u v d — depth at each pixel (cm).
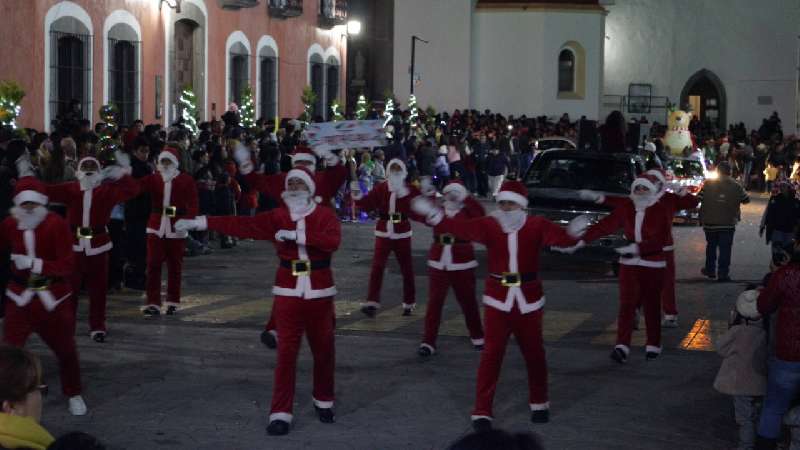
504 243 850
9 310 855
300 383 989
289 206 834
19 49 1880
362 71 4884
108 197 1095
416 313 1334
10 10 1866
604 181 1747
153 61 2369
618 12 5238
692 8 5197
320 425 865
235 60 2839
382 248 1283
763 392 779
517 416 899
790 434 825
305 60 3306
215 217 836
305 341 1145
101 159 1600
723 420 896
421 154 2947
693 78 5222
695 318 1346
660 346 1104
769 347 785
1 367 406
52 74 1958
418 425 868
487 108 4759
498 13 4744
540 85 4722
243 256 1831
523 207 852
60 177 1309
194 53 2594
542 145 3475
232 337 1164
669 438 845
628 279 1077
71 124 1684
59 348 863
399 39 4788
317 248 841
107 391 943
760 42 5156
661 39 5225
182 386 964
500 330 852
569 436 845
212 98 2678
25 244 846
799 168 2869
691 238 2252
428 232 2277
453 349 1132
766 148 3734
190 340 1145
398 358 1086
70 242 859
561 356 1112
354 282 1580
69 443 331
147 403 911
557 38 4719
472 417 860
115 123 1823
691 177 2681
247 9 2862
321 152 1049
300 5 3138
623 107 5253
